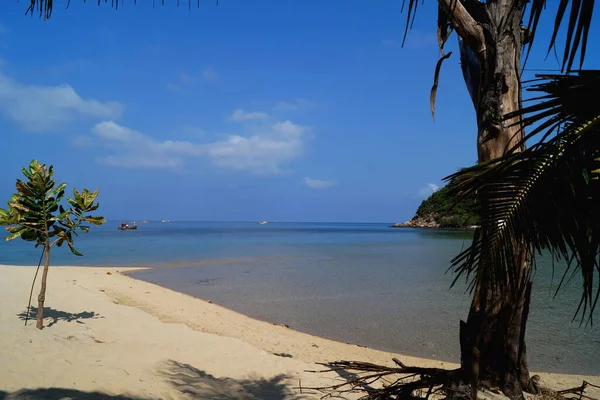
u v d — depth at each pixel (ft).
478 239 9.59
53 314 28.02
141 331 26.73
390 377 23.45
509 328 17.15
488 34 17.35
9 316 25.62
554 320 41.22
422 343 33.19
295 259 104.94
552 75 7.32
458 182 9.46
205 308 42.63
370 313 43.65
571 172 7.98
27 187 22.71
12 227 23.08
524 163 8.39
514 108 17.29
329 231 410.93
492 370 17.30
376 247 159.22
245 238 236.84
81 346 21.66
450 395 16.06
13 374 16.25
